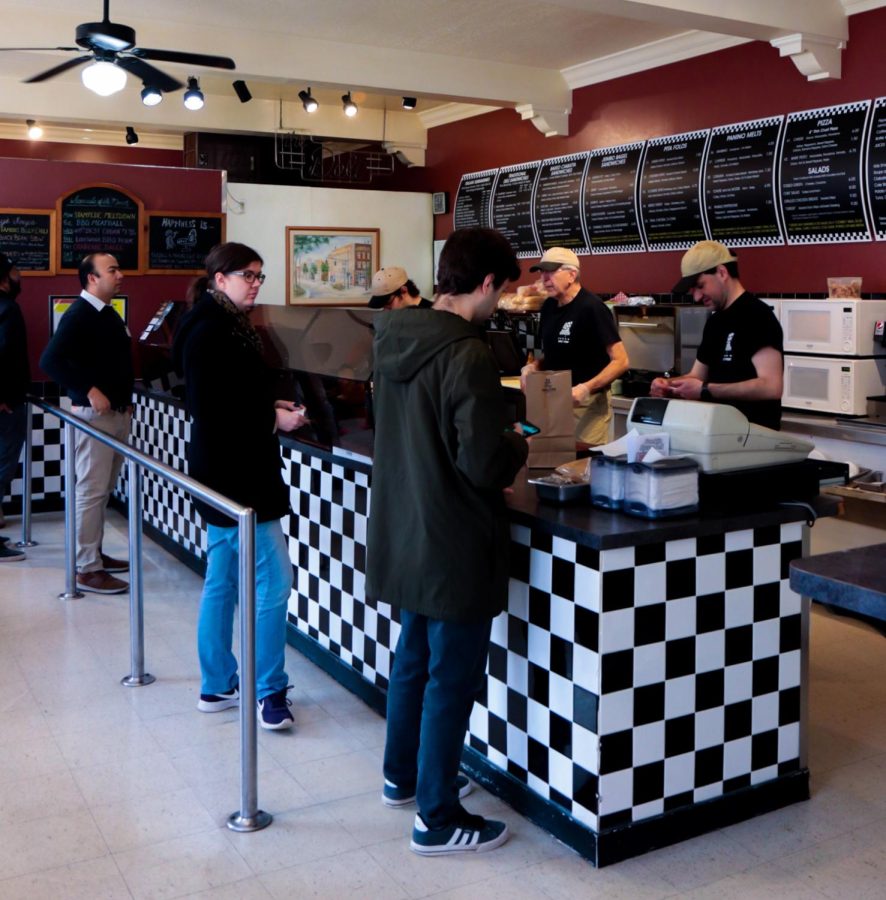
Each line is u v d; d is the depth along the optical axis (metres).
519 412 3.20
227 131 8.80
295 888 2.44
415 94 6.99
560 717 2.62
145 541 5.90
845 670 3.97
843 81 5.47
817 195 5.62
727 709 2.70
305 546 3.97
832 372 5.14
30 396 5.09
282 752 3.18
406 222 9.28
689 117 6.46
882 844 2.66
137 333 6.55
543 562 2.63
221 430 3.11
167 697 3.59
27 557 5.45
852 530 4.86
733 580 2.66
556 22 6.16
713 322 4.04
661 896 2.42
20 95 7.98
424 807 2.58
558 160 7.62
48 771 3.03
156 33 6.11
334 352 3.66
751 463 2.76
